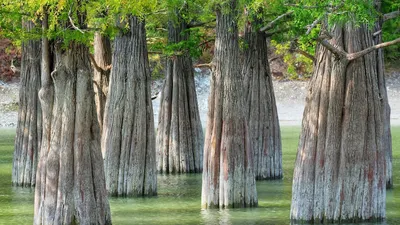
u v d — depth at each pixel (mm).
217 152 39406
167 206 40906
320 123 33562
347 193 33531
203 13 52344
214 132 39375
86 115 31734
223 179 39344
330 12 32062
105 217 32188
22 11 32969
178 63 58500
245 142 39406
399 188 46500
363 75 33375
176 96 58375
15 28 33750
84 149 31672
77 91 31672
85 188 31609
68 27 31375
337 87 33344
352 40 33219
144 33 45000
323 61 33625
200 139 58781
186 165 58188
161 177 55688
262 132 52375
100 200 32062
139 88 44625
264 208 39531
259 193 45375
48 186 31641
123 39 44688
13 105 106750
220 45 39000
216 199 39531
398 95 108875
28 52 49344
